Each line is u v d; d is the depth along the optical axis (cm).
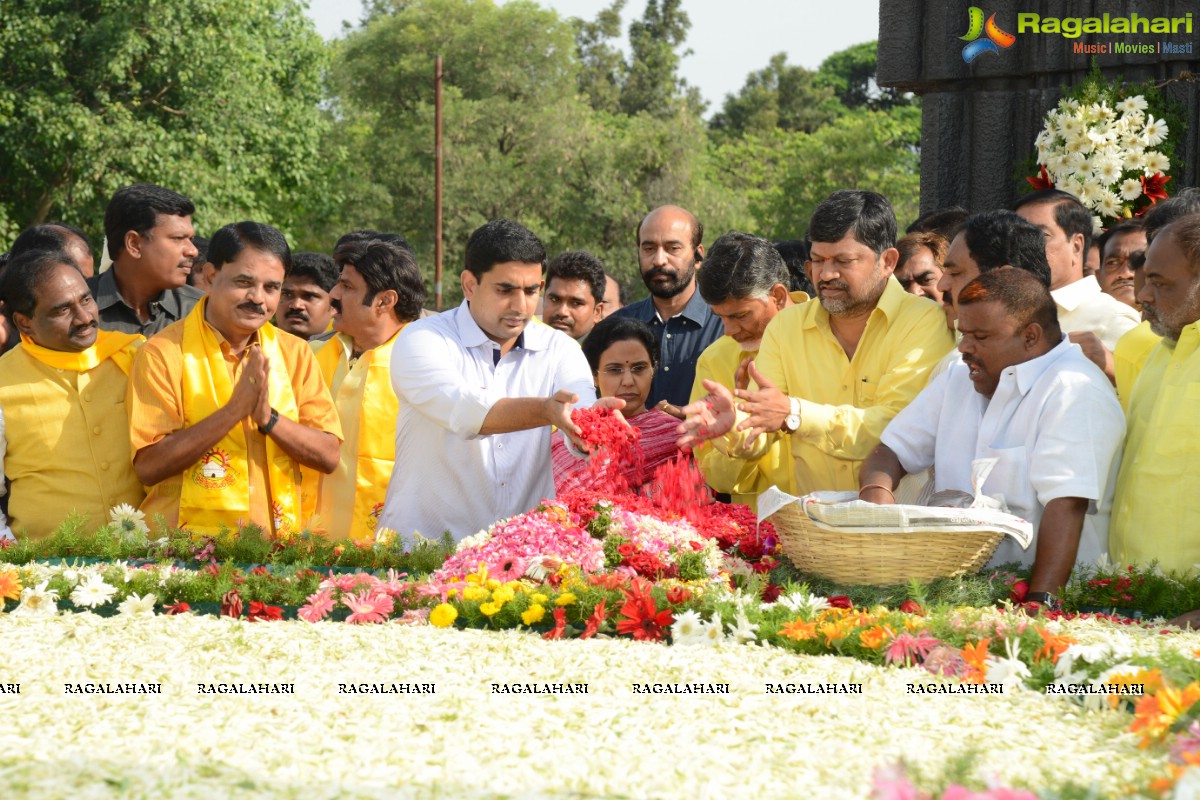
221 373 447
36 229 561
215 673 295
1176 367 371
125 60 2348
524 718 262
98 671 295
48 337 445
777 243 620
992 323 370
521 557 370
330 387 518
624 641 331
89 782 223
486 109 4469
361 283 504
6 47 2308
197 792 219
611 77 6669
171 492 446
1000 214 409
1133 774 233
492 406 421
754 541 402
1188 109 654
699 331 593
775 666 306
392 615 356
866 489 383
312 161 2859
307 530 424
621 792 222
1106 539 387
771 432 436
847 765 237
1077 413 359
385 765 234
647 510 403
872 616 325
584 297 623
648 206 4412
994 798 200
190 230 533
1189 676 276
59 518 445
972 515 335
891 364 439
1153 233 438
